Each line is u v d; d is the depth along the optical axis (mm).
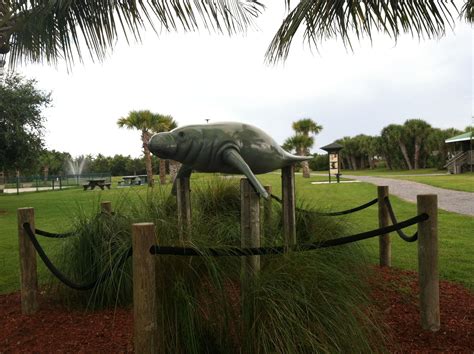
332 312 2432
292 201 3912
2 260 5652
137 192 4949
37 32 4312
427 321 2951
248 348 2318
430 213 2918
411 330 2967
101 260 3406
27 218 3494
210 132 3344
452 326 3016
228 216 4629
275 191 14445
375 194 14547
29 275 3516
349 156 59969
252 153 3449
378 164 60812
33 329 3186
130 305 3537
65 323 3266
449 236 6531
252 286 2471
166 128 25828
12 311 3623
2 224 9438
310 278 2574
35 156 13820
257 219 2910
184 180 3789
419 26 3699
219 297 2508
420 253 2975
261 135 3549
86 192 20969
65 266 3713
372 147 51375
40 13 4098
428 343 2768
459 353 2617
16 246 6645
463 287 3965
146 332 2168
